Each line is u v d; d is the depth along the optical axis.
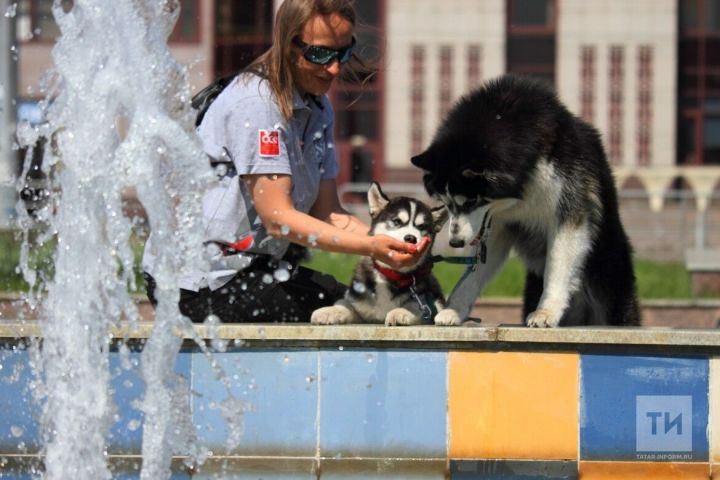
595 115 44.12
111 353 7.14
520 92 8.66
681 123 44.81
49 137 7.21
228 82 7.88
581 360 6.98
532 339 6.94
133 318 7.07
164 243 7.01
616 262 9.36
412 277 7.78
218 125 7.59
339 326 7.01
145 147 6.89
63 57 7.07
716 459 6.98
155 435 6.98
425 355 7.01
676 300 17.06
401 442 7.02
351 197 31.61
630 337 6.92
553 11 43.88
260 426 7.06
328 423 7.04
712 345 6.93
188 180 7.06
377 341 7.00
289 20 7.46
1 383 7.21
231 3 39.50
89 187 6.96
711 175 41.94
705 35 44.41
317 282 8.24
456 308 8.52
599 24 43.78
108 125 6.96
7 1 27.00
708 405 6.98
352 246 7.27
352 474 7.04
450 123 8.73
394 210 7.82
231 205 7.64
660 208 30.23
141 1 7.02
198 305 7.77
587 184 8.71
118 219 6.97
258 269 7.84
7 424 7.20
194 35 39.66
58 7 7.11
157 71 7.04
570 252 8.58
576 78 44.00
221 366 7.07
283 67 7.54
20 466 7.19
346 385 7.04
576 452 6.98
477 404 7.00
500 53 43.47
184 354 7.09
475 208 8.32
